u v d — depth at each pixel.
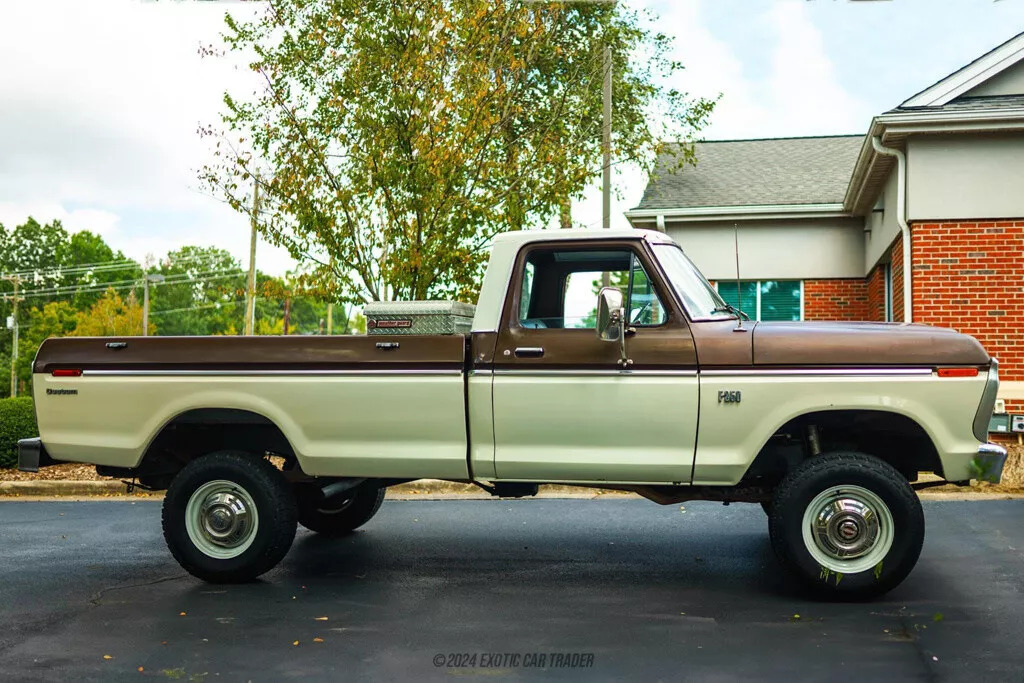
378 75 12.09
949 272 13.10
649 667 4.75
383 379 6.39
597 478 6.23
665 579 6.67
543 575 6.83
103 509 10.21
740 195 18.23
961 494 10.03
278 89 12.44
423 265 11.83
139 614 5.86
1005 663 4.75
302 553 7.65
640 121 20.25
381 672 4.72
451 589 6.43
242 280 110.12
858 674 4.61
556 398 6.18
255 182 12.64
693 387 6.04
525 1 12.64
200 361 6.62
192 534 6.61
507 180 12.59
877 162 14.05
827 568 5.86
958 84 13.71
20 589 6.54
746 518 9.13
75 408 6.82
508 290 6.34
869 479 5.83
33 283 101.38
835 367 5.95
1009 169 12.96
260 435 7.01
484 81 11.98
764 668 4.71
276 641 5.26
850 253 17.72
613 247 6.31
